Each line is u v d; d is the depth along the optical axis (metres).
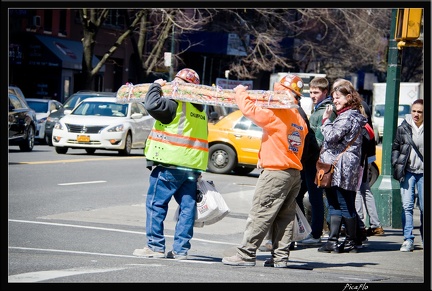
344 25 101.12
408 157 21.38
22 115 51.97
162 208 18.31
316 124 21.70
